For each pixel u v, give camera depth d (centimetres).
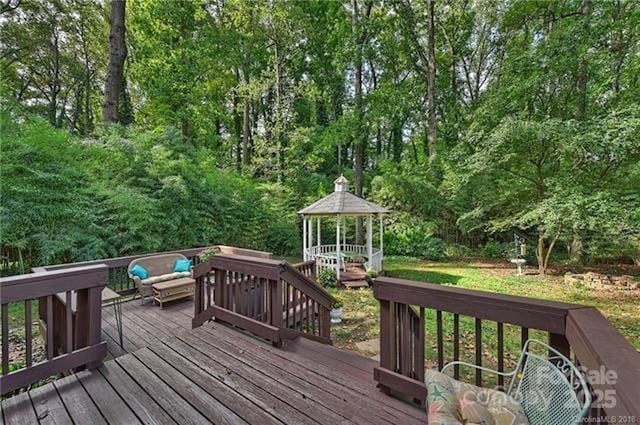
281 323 304
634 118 665
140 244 684
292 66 1678
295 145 1494
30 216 557
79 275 252
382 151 2111
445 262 1198
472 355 429
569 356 154
